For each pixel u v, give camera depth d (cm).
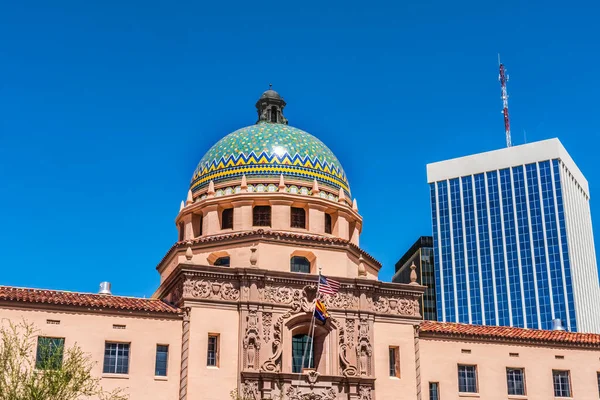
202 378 5322
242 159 6625
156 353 5328
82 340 5166
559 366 6212
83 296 5422
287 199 6359
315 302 5547
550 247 15938
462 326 6266
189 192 6775
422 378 5878
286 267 6034
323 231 6394
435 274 16862
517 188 16638
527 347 6203
